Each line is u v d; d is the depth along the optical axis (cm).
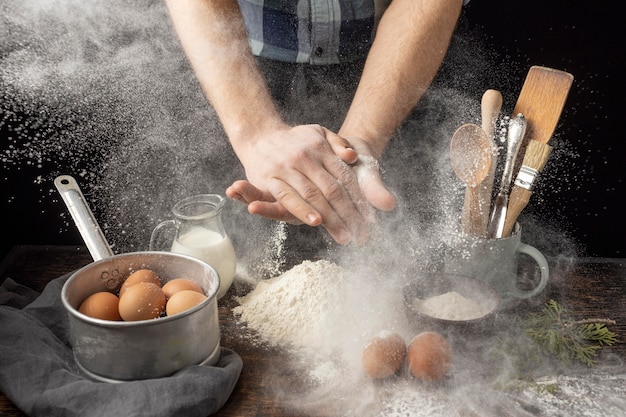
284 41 126
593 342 96
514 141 100
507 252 99
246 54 116
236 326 100
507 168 101
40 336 92
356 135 111
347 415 82
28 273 114
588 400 84
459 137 98
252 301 104
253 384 87
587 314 102
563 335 94
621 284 111
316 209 100
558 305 99
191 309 82
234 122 110
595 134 170
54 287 103
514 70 160
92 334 81
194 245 103
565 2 154
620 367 90
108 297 88
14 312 95
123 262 93
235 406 84
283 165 102
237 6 120
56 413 80
